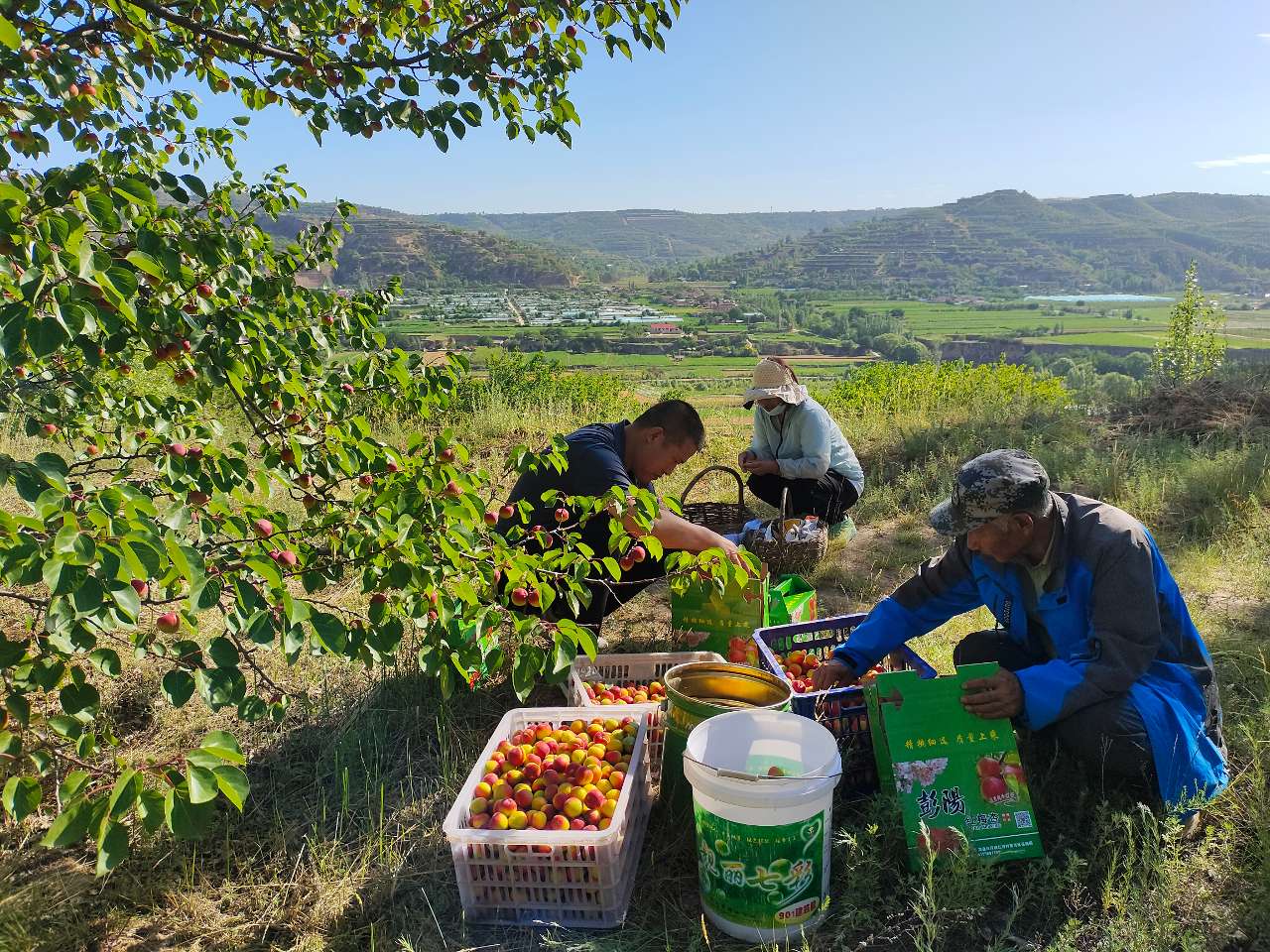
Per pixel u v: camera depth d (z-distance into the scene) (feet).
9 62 8.38
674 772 9.48
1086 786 9.10
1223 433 24.72
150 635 7.83
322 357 10.70
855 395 36.86
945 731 8.57
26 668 7.18
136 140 10.45
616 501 9.50
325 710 11.64
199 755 6.06
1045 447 24.48
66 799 5.83
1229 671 11.68
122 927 8.08
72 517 5.36
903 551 18.37
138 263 5.96
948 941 7.72
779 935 7.68
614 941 7.83
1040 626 9.80
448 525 8.09
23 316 5.58
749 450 18.95
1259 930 7.27
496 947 7.91
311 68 10.02
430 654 8.24
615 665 12.19
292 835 9.37
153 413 10.21
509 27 11.02
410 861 9.00
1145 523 18.79
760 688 9.89
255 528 7.68
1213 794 8.37
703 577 11.63
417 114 10.05
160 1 9.87
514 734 10.19
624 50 11.28
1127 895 7.54
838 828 9.16
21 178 6.56
